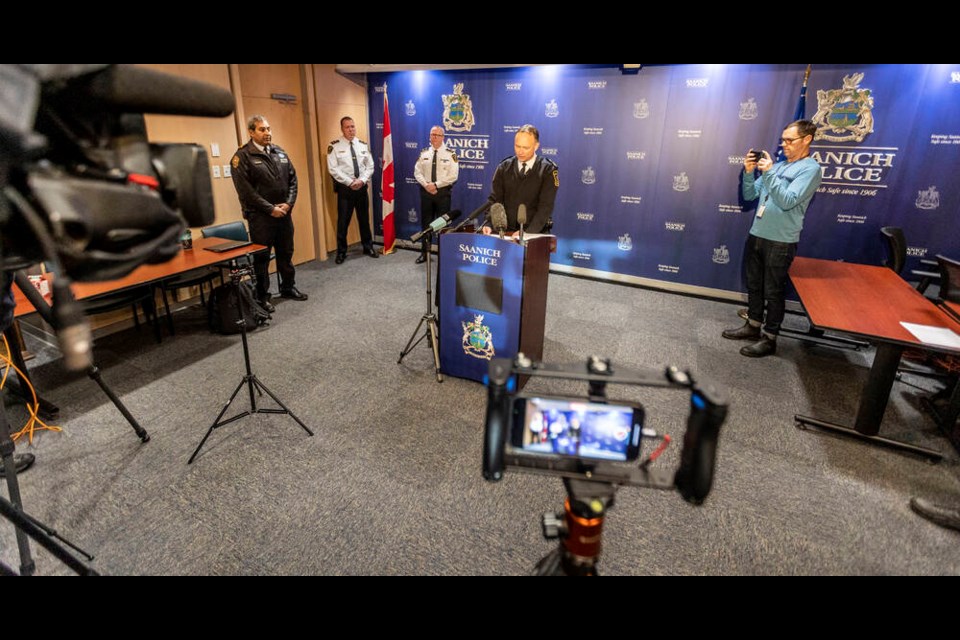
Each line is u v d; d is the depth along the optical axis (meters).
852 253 4.28
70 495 2.10
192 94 0.79
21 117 0.57
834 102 4.02
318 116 5.42
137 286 3.10
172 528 1.94
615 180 4.97
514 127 5.28
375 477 2.24
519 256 2.61
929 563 1.87
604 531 1.98
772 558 1.88
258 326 3.85
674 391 3.03
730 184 4.52
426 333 3.55
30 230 0.64
